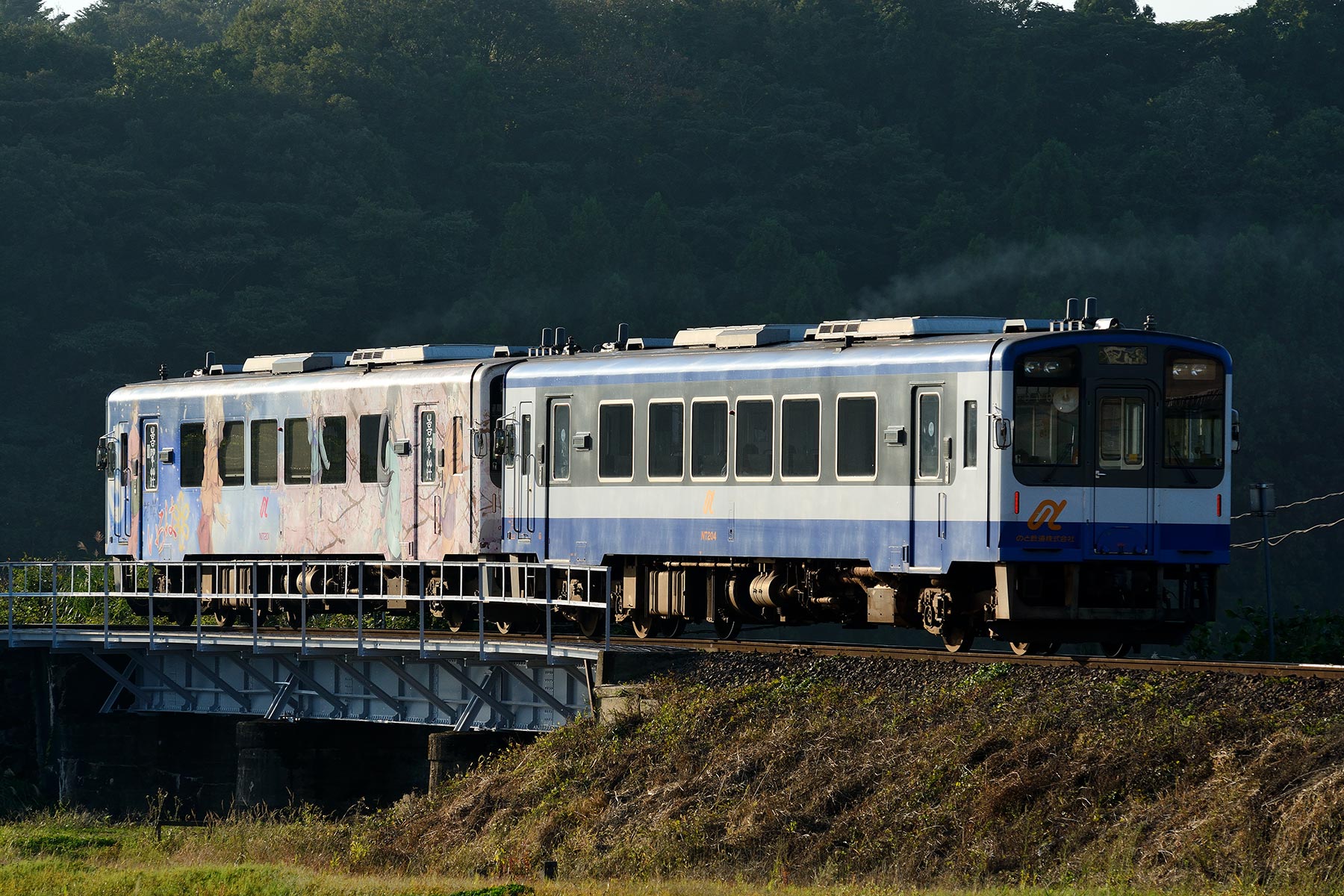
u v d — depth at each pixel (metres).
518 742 79.69
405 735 94.94
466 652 80.12
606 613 72.94
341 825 75.44
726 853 56.53
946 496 69.31
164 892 58.38
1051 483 68.44
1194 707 55.75
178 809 102.75
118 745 105.25
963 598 71.00
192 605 105.50
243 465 100.31
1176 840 48.75
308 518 96.38
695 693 68.38
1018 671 62.22
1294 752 50.50
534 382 85.38
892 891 49.25
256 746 91.88
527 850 62.06
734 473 76.75
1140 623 71.25
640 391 80.56
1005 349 68.00
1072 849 50.50
